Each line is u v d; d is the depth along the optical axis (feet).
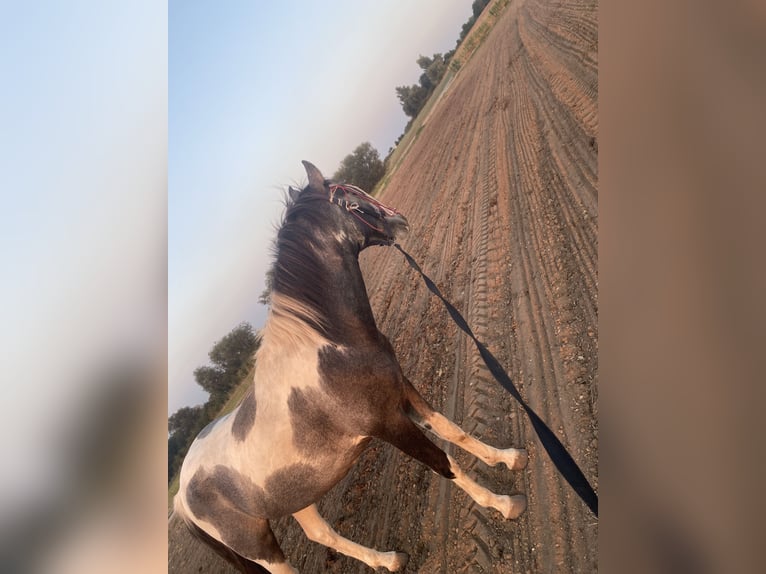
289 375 6.91
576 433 7.18
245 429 7.33
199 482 7.82
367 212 7.68
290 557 12.16
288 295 6.95
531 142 15.90
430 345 12.73
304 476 7.18
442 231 18.28
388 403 7.02
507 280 11.59
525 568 6.54
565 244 10.54
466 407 9.57
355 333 6.97
